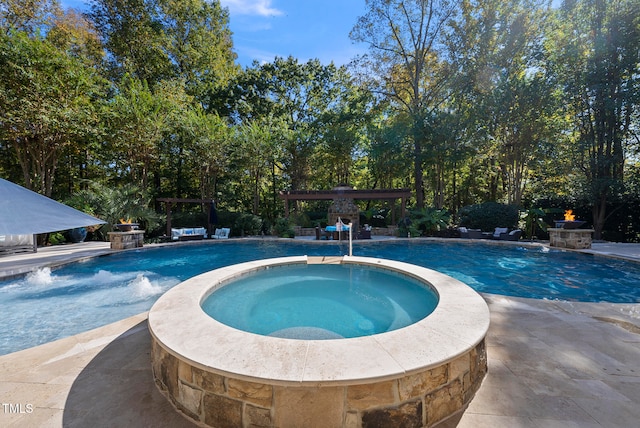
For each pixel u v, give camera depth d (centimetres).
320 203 2009
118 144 1288
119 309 486
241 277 474
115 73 1683
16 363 267
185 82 1927
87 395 217
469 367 210
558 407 196
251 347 204
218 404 183
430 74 1727
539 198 1395
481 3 1439
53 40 1378
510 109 1280
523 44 1336
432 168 1742
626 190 1102
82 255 861
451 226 1495
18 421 189
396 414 176
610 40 1076
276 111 2069
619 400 202
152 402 210
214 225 1510
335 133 1738
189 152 1516
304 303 409
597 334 315
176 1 1850
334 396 169
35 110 991
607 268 714
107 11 1652
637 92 1013
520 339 303
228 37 2306
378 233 1485
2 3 1238
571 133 1329
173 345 207
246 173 1759
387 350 199
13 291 583
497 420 185
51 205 405
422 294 413
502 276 674
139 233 1075
